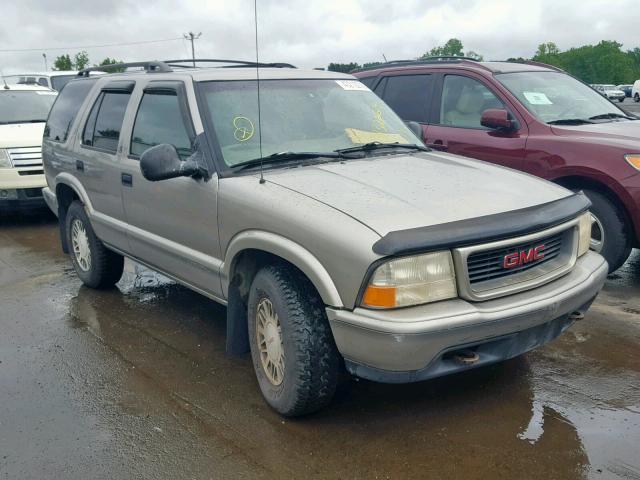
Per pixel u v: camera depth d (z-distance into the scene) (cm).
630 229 532
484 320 296
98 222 522
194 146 397
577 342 438
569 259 347
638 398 364
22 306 551
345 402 367
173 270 440
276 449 326
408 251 288
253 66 521
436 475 302
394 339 286
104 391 394
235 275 377
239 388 391
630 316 481
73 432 349
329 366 326
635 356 416
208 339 467
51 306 548
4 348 462
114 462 321
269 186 354
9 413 371
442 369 302
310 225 314
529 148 579
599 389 375
